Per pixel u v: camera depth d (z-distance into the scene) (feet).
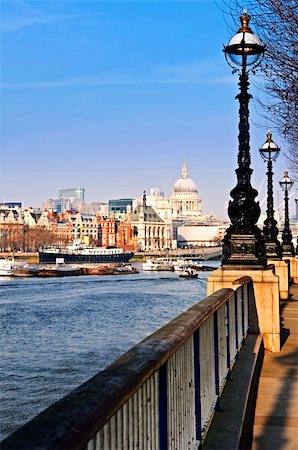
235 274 44.14
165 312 209.26
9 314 201.46
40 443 7.15
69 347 138.51
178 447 16.67
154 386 13.99
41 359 123.95
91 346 140.05
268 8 36.17
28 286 351.67
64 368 115.34
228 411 24.72
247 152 45.96
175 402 16.48
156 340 14.79
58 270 498.69
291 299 82.64
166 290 319.88
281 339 49.16
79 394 9.33
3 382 103.65
